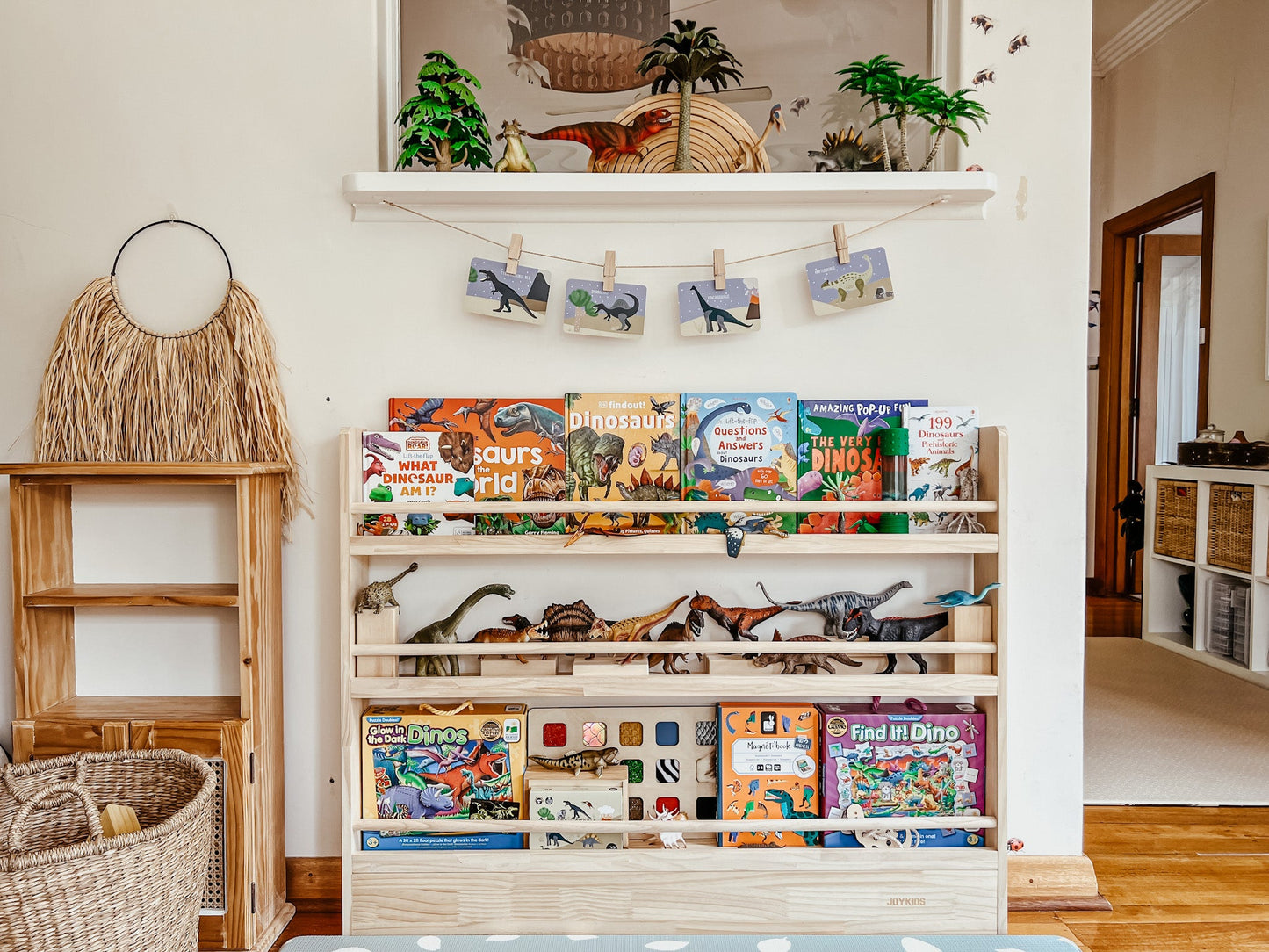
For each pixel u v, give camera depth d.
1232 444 3.21
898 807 1.55
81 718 1.48
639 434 1.59
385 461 1.56
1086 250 1.61
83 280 1.63
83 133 1.62
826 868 1.51
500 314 1.56
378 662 1.54
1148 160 4.04
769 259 1.61
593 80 1.68
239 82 1.60
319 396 1.62
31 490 1.51
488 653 1.50
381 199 1.56
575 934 1.52
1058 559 1.63
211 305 1.63
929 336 1.62
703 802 1.58
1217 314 3.47
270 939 1.49
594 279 1.61
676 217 1.60
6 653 1.66
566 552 1.50
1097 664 3.27
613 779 1.53
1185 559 3.42
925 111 1.52
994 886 1.52
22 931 1.12
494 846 1.54
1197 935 1.52
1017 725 1.63
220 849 1.44
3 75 1.61
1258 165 3.22
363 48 1.60
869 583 1.63
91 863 1.15
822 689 1.51
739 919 1.52
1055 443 1.62
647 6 1.68
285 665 1.62
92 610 1.64
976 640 1.54
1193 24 3.65
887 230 1.61
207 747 1.44
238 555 1.46
